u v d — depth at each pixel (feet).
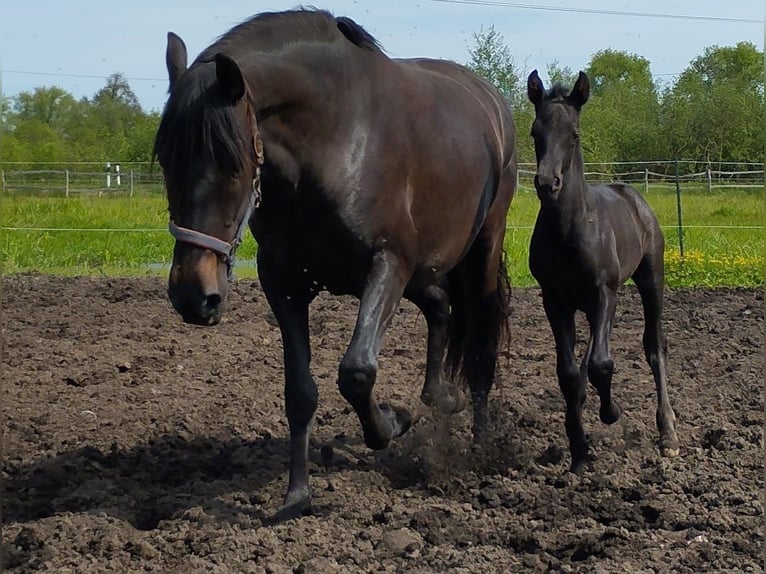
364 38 15.48
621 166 128.26
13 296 36.32
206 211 12.84
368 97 14.90
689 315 33.86
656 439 19.58
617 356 27.50
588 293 18.29
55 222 61.52
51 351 27.25
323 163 14.21
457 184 16.76
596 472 17.20
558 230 17.74
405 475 17.43
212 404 21.95
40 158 136.67
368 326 14.25
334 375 24.91
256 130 13.26
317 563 12.84
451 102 17.52
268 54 13.85
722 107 141.49
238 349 28.17
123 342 28.66
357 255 14.73
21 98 179.01
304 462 15.30
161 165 13.11
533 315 34.04
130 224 61.41
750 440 19.01
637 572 12.60
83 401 22.13
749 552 13.47
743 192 87.92
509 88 101.09
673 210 75.77
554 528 14.49
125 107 178.70
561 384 17.74
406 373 25.31
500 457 18.13
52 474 16.97
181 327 31.07
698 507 15.17
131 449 18.83
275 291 15.43
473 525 14.53
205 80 12.81
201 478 17.06
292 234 14.73
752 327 31.27
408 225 15.28
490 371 19.88
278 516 14.83
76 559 13.20
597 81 223.71
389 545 13.64
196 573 12.57
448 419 19.42
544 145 17.63
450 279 20.11
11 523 14.87
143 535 14.07
